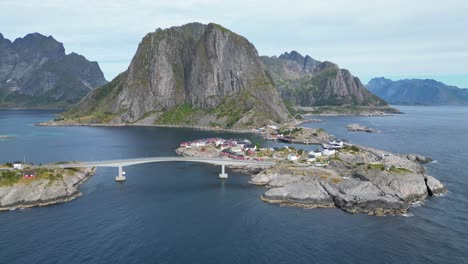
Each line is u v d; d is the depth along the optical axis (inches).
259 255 4613.7
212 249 4758.9
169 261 4456.2
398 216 5841.5
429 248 4798.2
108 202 6515.8
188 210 6141.7
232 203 6501.0
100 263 4387.3
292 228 5403.5
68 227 5378.9
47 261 4421.8
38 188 6466.5
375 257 4579.2
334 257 4574.3
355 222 5620.1
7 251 4648.1
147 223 5565.9
